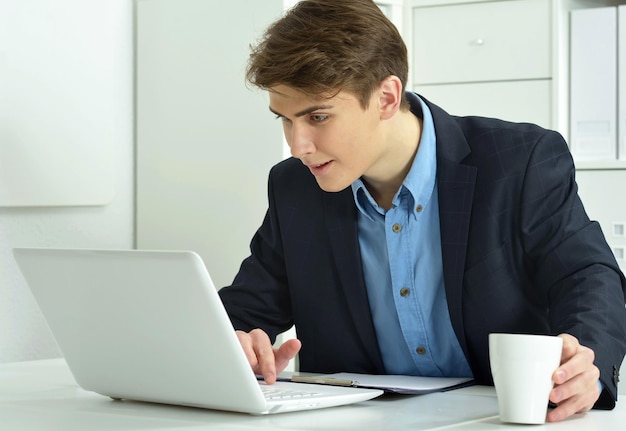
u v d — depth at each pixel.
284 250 1.82
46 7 2.24
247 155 2.39
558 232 1.61
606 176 2.65
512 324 1.66
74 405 1.45
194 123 2.47
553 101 2.63
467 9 2.72
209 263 2.46
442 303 1.70
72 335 1.46
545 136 1.69
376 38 1.47
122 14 2.52
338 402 1.38
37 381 1.69
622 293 1.52
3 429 1.29
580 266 1.55
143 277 1.30
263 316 1.88
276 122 2.35
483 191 1.65
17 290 2.25
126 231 2.54
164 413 1.37
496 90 2.70
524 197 1.63
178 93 2.49
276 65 1.41
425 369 1.75
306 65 1.40
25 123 2.20
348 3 1.47
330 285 1.77
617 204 2.64
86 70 2.35
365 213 1.70
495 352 1.25
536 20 2.64
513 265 1.65
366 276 1.74
